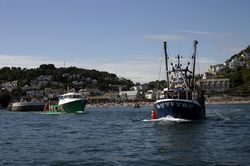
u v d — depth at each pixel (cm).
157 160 3175
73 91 15438
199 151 3578
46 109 17312
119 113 14438
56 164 3091
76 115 12706
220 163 3002
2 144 4469
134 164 3038
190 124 6462
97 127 6881
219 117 9488
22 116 13362
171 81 7544
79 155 3506
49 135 5478
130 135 5200
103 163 3103
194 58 7738
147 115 12112
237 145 3938
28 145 4325
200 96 7794
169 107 6862
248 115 10806
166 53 7606
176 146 3941
